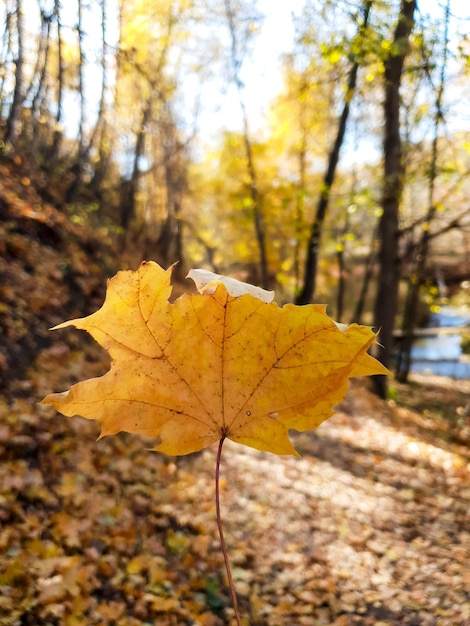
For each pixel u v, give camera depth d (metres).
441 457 6.14
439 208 8.17
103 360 5.59
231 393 0.90
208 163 13.73
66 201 8.35
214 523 3.73
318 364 0.87
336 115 10.66
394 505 4.57
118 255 8.73
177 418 0.90
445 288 16.23
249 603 3.11
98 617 2.63
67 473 3.57
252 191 11.26
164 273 0.83
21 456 3.52
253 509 4.05
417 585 3.35
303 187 11.04
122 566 3.07
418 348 21.38
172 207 12.20
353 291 20.42
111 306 0.84
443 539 3.96
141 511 3.61
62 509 3.28
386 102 8.04
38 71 7.86
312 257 10.45
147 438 4.55
